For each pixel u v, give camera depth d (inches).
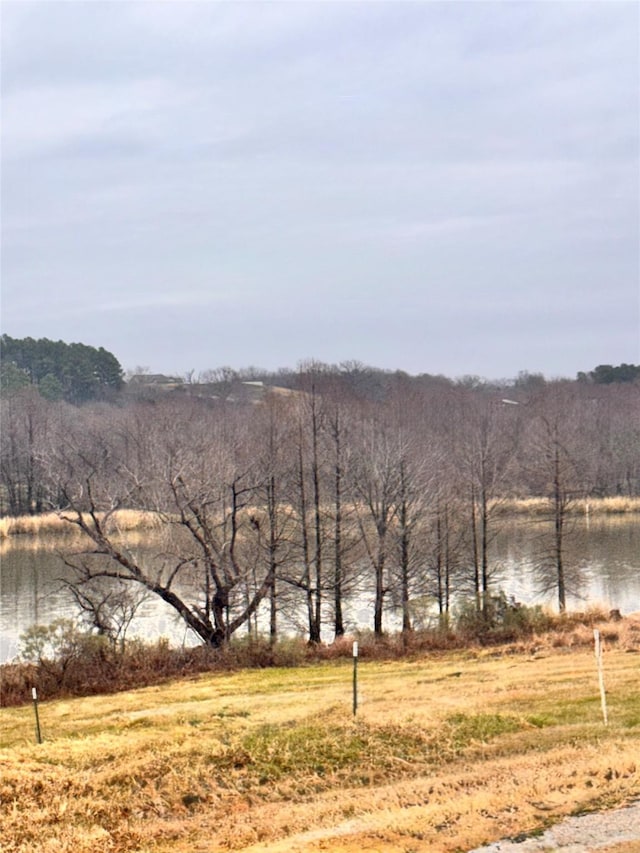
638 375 6683.1
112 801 616.4
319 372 3179.1
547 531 2773.1
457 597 2103.8
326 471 1983.3
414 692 1011.3
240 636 1536.7
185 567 2049.7
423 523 2047.2
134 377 6697.8
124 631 1475.1
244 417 2856.8
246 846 534.0
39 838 557.3
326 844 511.2
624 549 2495.1
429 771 667.4
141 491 1770.4
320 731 749.9
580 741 709.3
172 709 997.2
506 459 2832.2
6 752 733.3
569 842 478.0
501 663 1205.7
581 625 1433.3
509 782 595.5
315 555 1951.3
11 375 5639.8
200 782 650.2
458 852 480.7
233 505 1635.1
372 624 1950.1
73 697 1184.8
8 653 1504.7
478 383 6141.7
